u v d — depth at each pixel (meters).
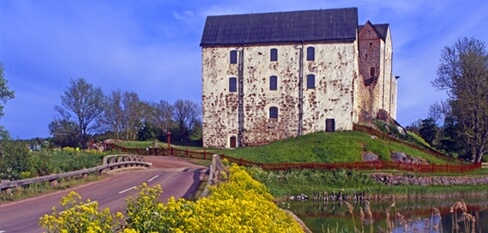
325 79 51.72
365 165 40.88
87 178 27.44
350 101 51.09
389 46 69.69
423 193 37.97
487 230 22.75
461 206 14.56
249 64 53.50
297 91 52.38
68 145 69.62
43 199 19.64
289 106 52.41
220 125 53.97
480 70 53.41
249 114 53.28
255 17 56.00
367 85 59.09
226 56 54.12
